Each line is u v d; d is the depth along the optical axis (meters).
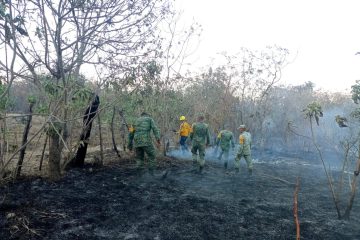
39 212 5.17
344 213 5.96
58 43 5.92
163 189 6.97
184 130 11.73
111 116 9.62
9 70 5.09
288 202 6.58
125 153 10.36
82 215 5.22
